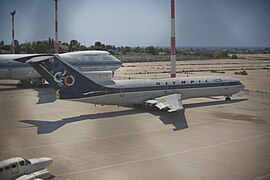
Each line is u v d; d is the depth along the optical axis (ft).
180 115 161.58
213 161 96.17
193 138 120.78
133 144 114.01
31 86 275.39
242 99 212.84
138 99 173.17
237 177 84.28
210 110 174.81
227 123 144.56
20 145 113.91
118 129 134.92
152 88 176.24
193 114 164.04
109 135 125.90
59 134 127.95
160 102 167.94
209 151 105.40
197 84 190.80
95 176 86.48
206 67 494.59
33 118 156.35
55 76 152.97
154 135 125.49
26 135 126.52
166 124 143.13
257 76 363.15
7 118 156.35
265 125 140.77
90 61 271.28
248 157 99.40
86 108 180.75
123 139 120.37
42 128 137.49
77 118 155.94
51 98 215.31
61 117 158.61
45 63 151.33
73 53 272.31
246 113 166.81
